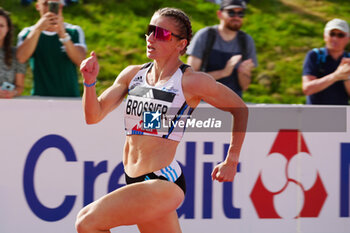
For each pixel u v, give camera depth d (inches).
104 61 948.0
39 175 469.1
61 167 471.8
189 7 1150.3
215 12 1143.6
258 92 935.7
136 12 1123.3
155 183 342.6
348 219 516.4
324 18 1210.6
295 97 933.8
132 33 1048.8
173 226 368.5
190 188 486.6
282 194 503.8
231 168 368.5
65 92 543.8
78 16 1072.8
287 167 503.2
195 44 562.3
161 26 343.3
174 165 360.8
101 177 477.7
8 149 463.5
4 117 461.1
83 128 473.1
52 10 514.9
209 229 491.5
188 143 483.2
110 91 366.0
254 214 499.2
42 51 529.0
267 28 1139.3
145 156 351.6
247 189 497.0
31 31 511.5
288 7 1245.1
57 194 472.4
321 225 512.4
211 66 561.6
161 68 353.4
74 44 546.0
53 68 535.2
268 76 979.9
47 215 471.8
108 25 1061.8
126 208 337.1
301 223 508.7
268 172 499.8
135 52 990.4
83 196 476.1
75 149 472.7
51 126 468.4
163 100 345.7
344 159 512.4
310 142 505.7
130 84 362.3
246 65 561.9
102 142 476.1
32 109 465.1
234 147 368.8
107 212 338.0
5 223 465.4
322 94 577.0
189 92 349.1
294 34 1127.0
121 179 480.7
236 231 496.7
